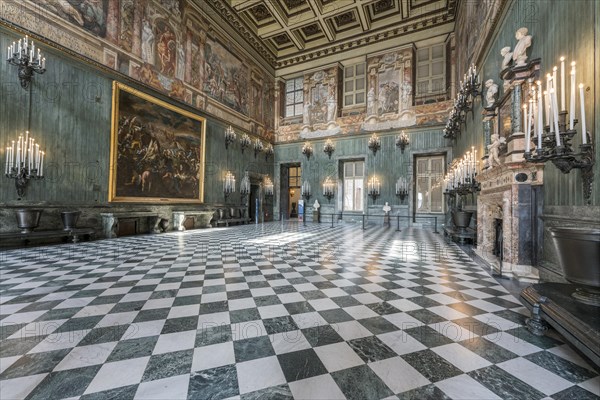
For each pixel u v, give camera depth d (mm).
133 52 9570
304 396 1603
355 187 16344
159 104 10508
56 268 4637
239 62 15398
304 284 3854
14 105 6641
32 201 6934
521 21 4922
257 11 15031
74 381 1710
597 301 2129
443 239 8773
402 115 14602
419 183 14500
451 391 1661
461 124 10484
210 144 13258
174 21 11312
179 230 10906
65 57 7652
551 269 3615
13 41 6645
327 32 15625
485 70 7352
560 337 2352
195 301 3160
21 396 1563
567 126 3416
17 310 2844
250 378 1771
